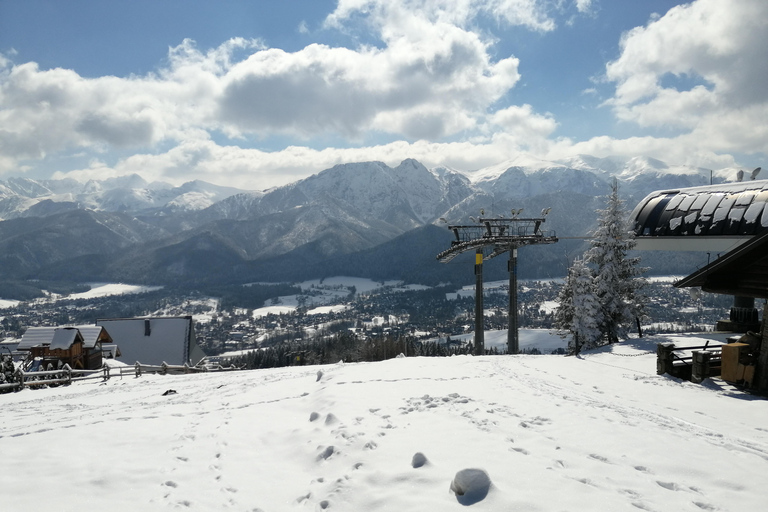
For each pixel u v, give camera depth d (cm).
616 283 2628
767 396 1234
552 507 580
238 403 1432
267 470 805
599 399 1188
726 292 1612
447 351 10244
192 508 655
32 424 1316
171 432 1066
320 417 1085
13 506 664
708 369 1434
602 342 2641
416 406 1118
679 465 727
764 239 1384
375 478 693
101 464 836
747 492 637
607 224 2634
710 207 2525
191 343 7531
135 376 3170
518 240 2833
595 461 743
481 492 614
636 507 588
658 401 1178
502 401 1153
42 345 4172
